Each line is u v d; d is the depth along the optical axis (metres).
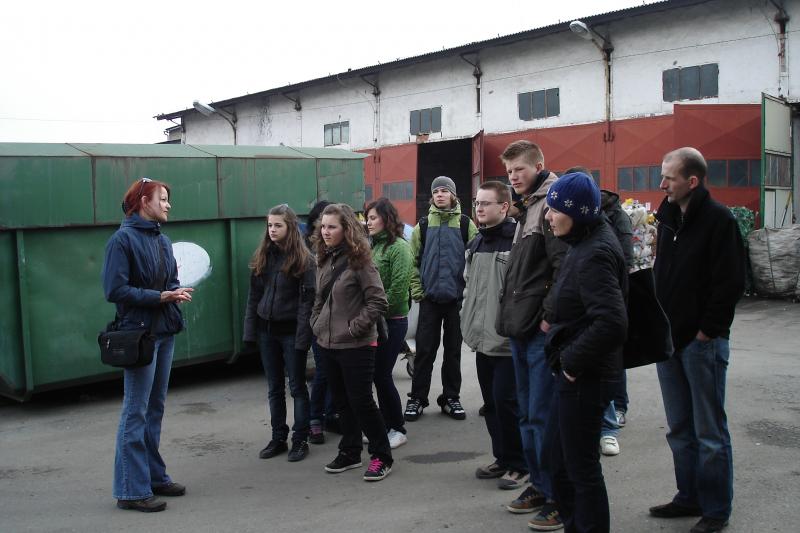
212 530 4.04
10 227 6.30
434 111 26.12
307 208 8.16
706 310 3.68
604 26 21.09
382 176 27.31
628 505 4.27
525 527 3.98
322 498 4.52
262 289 5.48
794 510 4.10
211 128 37.31
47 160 6.48
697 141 18.09
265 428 6.19
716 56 18.98
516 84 23.56
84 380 6.85
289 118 32.28
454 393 6.39
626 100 20.84
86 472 5.12
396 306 5.43
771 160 16.75
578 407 3.17
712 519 3.80
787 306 12.70
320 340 4.87
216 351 7.64
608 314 3.03
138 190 4.45
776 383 7.17
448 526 4.02
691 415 3.96
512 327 3.98
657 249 3.96
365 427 4.83
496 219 4.59
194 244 7.46
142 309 4.41
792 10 17.69
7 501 4.56
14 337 6.45
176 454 5.50
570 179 3.19
